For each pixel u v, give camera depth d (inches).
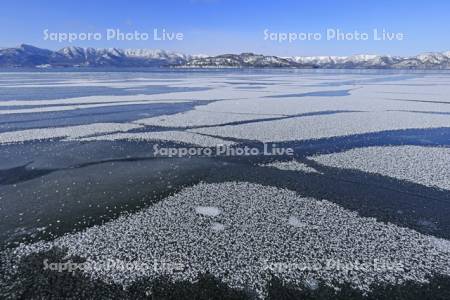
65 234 160.1
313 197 203.0
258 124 420.2
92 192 208.7
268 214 180.5
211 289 123.9
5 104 593.0
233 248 148.8
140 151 298.7
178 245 150.7
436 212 184.5
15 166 255.4
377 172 246.4
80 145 317.4
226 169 253.1
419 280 129.5
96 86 1037.8
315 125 414.9
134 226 167.3
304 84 1198.9
